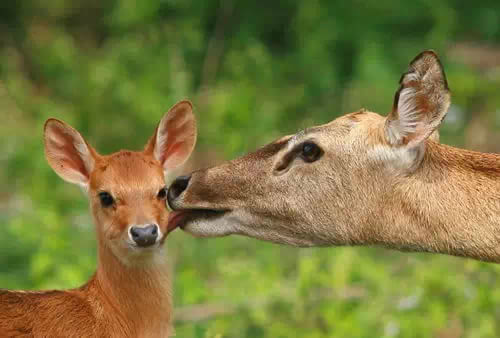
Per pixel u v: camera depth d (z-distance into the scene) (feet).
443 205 28.66
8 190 56.65
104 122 59.62
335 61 64.54
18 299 29.73
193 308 41.22
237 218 30.22
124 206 30.09
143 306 30.78
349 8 65.31
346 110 60.49
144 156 31.37
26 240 47.19
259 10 66.80
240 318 40.81
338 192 29.32
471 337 39.81
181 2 65.51
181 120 33.17
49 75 65.57
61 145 32.48
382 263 46.55
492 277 42.11
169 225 30.63
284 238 30.22
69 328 29.76
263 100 59.47
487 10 70.38
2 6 72.38
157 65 61.41
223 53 64.69
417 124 28.32
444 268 42.19
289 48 66.85
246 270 43.83
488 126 59.93
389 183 28.96
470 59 67.97
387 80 60.80
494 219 28.43
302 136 29.71
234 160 30.45
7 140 57.82
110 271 30.55
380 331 40.50
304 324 41.37
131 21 65.05
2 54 68.80
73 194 53.06
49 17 73.82
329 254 45.11
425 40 65.26
